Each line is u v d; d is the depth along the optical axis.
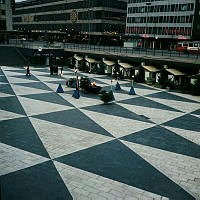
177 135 15.14
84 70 39.62
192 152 12.88
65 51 47.06
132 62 36.28
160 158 12.02
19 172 10.12
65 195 8.80
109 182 9.74
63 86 28.00
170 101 23.55
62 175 10.07
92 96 24.20
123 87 29.22
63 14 87.25
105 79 33.97
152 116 18.66
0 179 9.55
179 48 43.22
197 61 26.77
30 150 12.11
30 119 16.62
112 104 21.48
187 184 9.89
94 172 10.43
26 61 45.59
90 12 75.06
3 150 11.96
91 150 12.48
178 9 63.19
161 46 69.25
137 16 74.12
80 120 16.94
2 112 17.77
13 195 8.62
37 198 8.54
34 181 9.54
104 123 16.61
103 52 38.84
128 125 16.48
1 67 39.72
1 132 14.16
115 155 12.09
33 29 108.31
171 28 65.56
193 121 17.91
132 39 75.69
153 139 14.35
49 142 13.16
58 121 16.53
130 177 10.18
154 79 32.16
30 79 31.11
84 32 78.44
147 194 9.10
